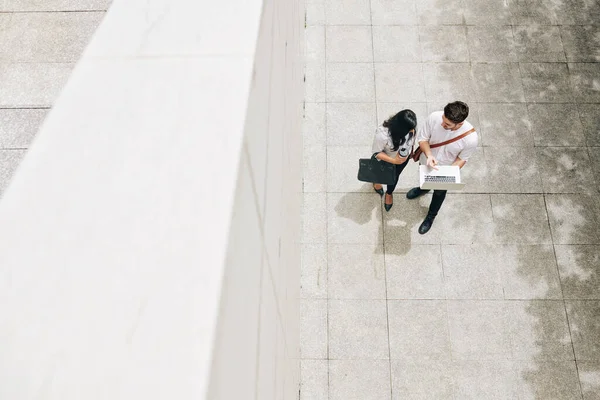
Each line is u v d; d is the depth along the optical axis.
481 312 4.62
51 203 0.82
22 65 2.51
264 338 1.30
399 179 5.25
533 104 5.67
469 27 6.17
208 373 0.63
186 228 0.78
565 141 5.45
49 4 2.63
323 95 5.73
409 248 4.90
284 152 2.36
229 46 1.10
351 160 5.35
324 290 4.72
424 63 5.93
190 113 0.96
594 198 5.14
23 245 0.77
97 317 0.69
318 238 4.96
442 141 3.90
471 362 4.41
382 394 4.29
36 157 0.89
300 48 5.00
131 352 0.65
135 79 1.03
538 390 4.32
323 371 4.38
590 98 5.70
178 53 1.09
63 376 0.63
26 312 0.69
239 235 0.87
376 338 4.51
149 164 0.87
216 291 0.71
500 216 5.06
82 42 2.50
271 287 1.58
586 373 4.37
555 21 6.21
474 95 5.73
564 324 4.57
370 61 5.95
